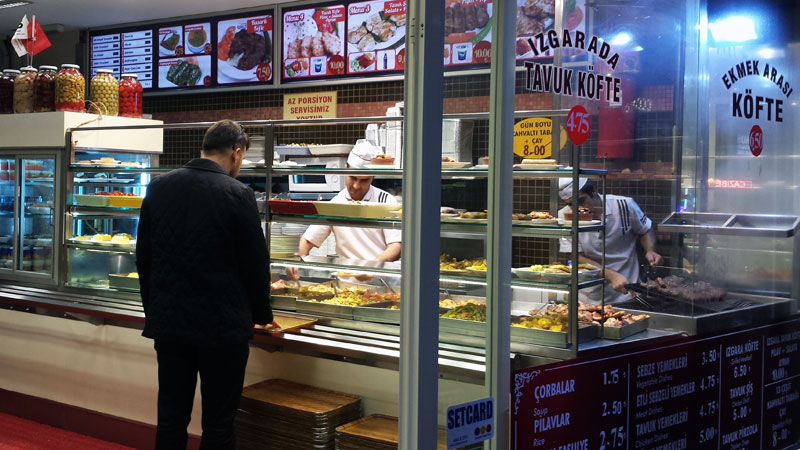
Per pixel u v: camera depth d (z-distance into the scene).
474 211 2.06
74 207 4.44
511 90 1.97
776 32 2.93
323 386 3.44
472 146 2.00
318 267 3.55
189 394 3.18
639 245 2.57
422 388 1.72
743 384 2.77
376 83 6.00
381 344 3.14
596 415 2.24
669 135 2.60
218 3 6.31
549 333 2.40
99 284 4.38
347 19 5.99
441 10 1.75
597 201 2.46
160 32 6.88
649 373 2.40
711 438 2.64
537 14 2.16
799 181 3.05
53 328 4.32
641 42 2.47
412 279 1.71
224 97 6.73
